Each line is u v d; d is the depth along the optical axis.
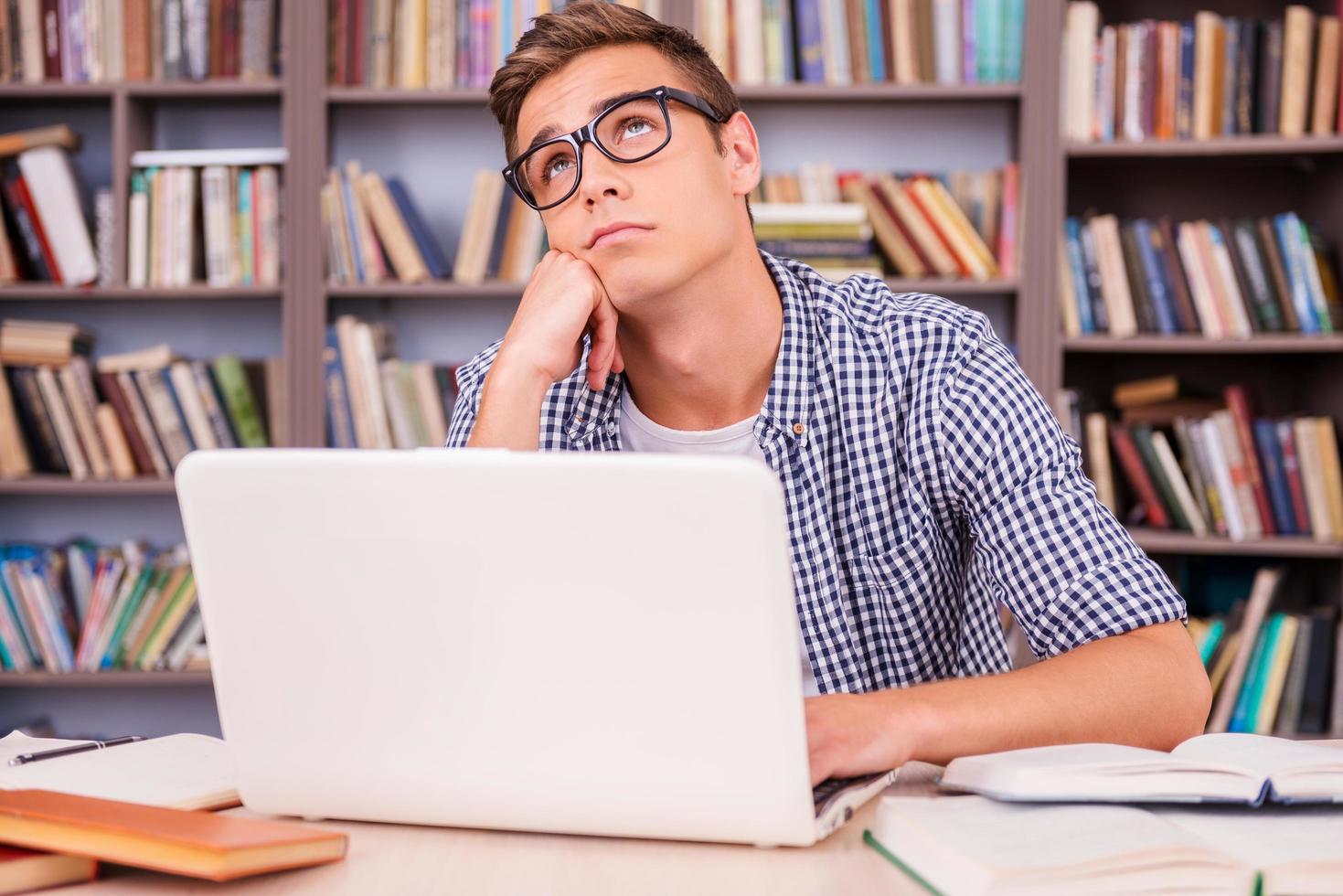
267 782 0.77
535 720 0.70
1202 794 0.70
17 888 0.64
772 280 1.29
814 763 0.75
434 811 0.74
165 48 2.89
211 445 2.87
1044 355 2.76
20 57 2.90
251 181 2.87
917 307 1.28
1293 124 2.73
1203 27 2.74
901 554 1.23
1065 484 1.15
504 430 1.11
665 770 0.69
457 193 3.12
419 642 0.70
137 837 0.64
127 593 2.84
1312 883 0.60
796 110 3.10
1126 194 3.07
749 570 0.64
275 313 3.15
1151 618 1.02
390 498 0.68
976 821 0.66
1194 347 2.76
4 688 3.09
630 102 1.14
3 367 2.88
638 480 0.64
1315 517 2.69
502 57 2.86
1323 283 2.72
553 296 1.15
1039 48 2.77
